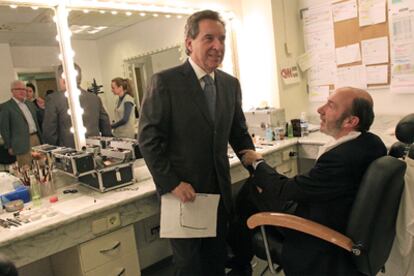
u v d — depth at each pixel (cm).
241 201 180
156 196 170
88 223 149
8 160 180
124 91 221
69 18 196
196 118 144
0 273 70
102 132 213
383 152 133
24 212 152
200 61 145
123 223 161
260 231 159
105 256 156
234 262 183
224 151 154
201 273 156
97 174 171
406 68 243
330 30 277
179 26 245
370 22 254
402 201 130
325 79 289
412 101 246
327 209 132
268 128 263
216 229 153
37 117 190
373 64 259
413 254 147
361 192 121
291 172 255
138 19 224
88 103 206
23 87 184
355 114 133
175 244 152
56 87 195
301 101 301
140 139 143
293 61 290
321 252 131
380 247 126
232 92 162
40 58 189
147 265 229
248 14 284
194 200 146
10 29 179
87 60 206
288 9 284
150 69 232
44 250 138
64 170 180
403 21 238
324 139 244
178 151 146
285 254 140
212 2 261
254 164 160
